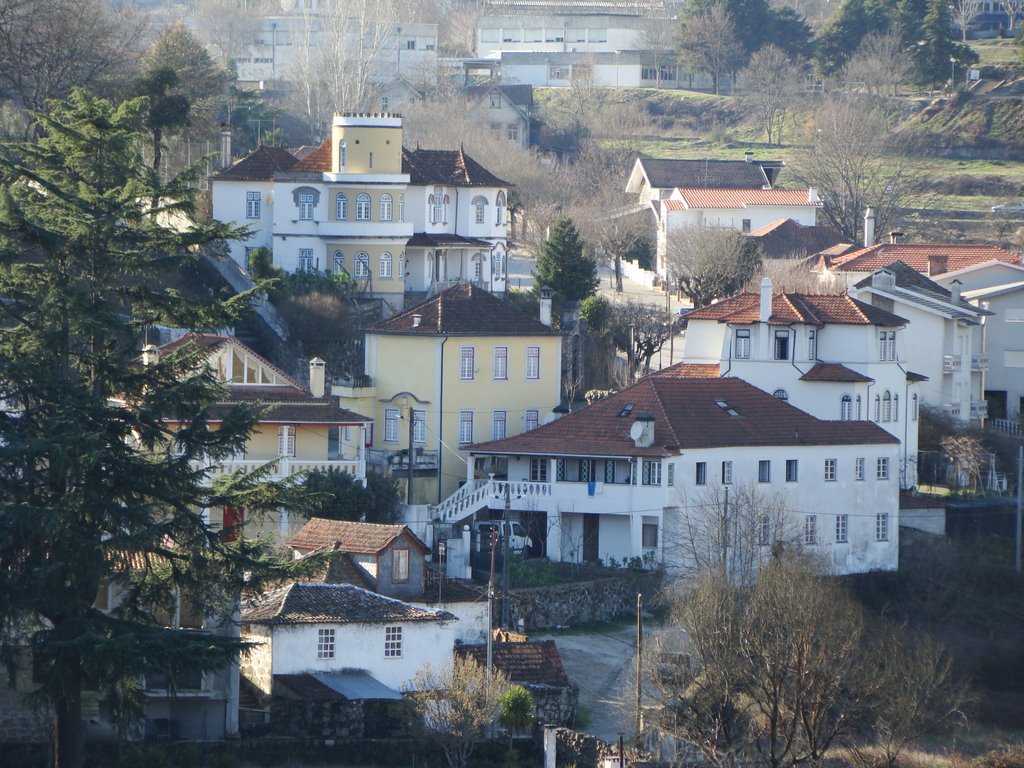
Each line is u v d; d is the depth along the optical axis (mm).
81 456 193250
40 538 198625
